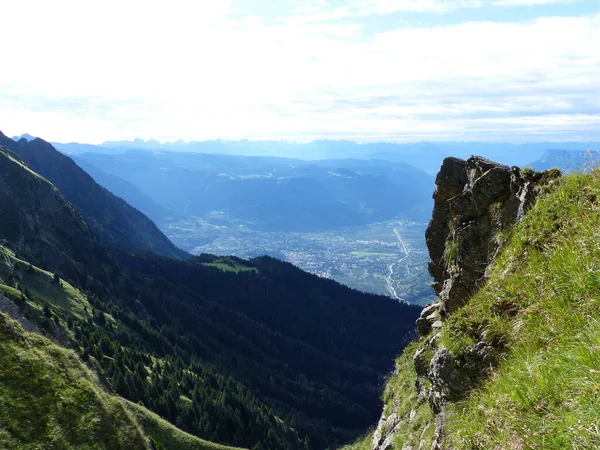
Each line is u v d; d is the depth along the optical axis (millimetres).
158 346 169625
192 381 144125
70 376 44375
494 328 9992
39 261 175750
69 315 134375
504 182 16859
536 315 8914
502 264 12211
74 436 38062
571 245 9484
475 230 17047
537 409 6203
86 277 195375
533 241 11594
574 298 8172
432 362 12102
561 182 13023
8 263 134375
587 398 5477
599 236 8875
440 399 11812
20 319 70750
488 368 9648
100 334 132000
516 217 15227
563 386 6070
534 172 15406
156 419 78625
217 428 116688
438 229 22719
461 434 7977
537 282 9875
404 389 27766
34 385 40125
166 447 72750
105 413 42500
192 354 193750
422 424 19031
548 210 12055
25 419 36719
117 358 119500
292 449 138125
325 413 198625
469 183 19734
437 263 22859
